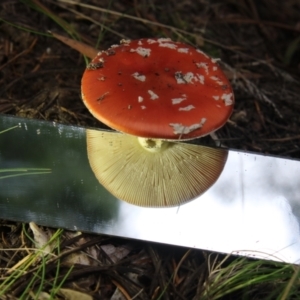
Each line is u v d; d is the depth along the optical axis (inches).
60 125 12.4
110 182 11.9
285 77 16.5
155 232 11.4
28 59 15.2
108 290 10.7
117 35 16.6
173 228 11.5
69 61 15.4
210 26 18.2
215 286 10.6
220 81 10.1
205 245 11.4
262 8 19.9
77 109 14.0
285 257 11.3
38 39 15.7
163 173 11.8
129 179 11.8
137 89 9.5
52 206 11.7
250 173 12.0
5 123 12.4
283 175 12.1
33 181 12.0
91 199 11.7
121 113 9.1
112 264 11.1
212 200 11.8
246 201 11.8
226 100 9.8
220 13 18.9
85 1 17.3
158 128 9.0
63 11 16.8
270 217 11.7
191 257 11.5
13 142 12.3
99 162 12.1
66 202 11.8
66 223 11.5
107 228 11.4
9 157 12.2
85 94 9.6
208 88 9.9
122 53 10.3
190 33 16.8
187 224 11.5
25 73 14.8
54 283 9.9
